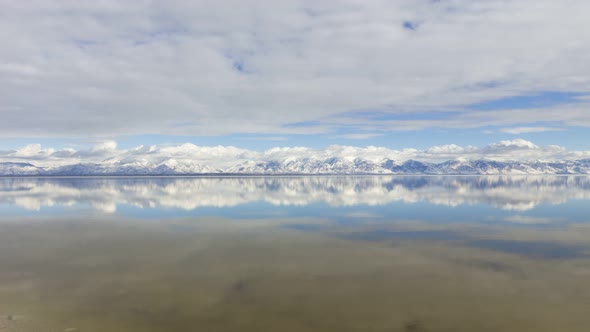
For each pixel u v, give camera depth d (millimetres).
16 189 146375
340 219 57875
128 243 40688
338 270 30297
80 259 33906
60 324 20516
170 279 28109
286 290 25781
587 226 50312
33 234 46125
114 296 24656
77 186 174125
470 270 30203
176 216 62094
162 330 19922
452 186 161125
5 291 25562
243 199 95812
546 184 179875
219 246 39125
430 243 40281
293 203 84188
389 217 59938
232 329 20062
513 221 55094
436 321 21000
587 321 20859
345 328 20219
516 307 22781
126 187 163000
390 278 28297
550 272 29625
